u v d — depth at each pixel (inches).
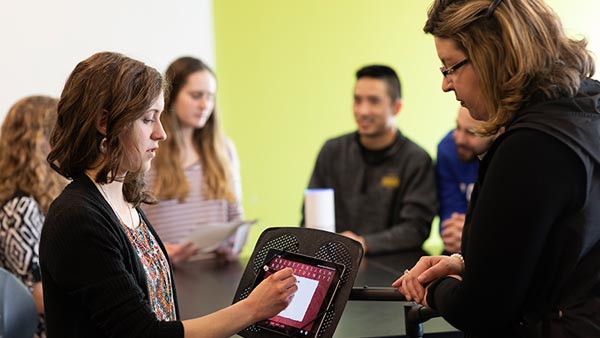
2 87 150.6
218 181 124.7
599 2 186.2
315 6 179.8
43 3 151.7
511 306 50.4
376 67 125.5
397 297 60.6
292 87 180.4
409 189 124.3
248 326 59.0
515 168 48.6
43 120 94.0
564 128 48.9
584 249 50.1
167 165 121.4
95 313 53.0
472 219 51.4
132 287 53.7
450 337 72.1
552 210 48.6
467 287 51.5
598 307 50.2
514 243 48.7
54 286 54.5
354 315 79.8
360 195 127.6
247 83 177.6
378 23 183.9
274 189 181.9
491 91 52.4
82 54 154.5
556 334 50.8
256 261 61.7
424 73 187.9
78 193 54.6
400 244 119.9
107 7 155.3
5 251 91.5
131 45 157.4
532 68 50.3
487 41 51.8
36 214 92.2
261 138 179.8
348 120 184.5
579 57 51.9
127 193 61.2
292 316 57.9
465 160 120.0
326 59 181.6
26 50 151.4
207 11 162.6
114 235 54.4
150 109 55.4
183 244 113.7
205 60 162.9
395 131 127.5
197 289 99.8
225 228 113.1
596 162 49.3
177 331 53.4
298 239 61.1
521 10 51.2
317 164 131.9
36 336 93.4
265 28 177.3
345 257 58.4
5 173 93.5
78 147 55.2
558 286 50.8
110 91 54.4
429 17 55.5
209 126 125.2
